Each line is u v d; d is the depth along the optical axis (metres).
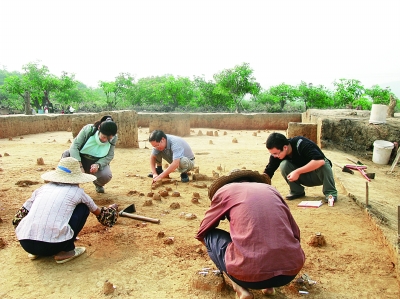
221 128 19.66
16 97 45.97
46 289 3.17
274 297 3.08
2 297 3.04
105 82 40.19
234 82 30.91
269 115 19.36
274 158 5.18
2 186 6.37
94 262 3.66
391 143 9.95
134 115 10.96
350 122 10.82
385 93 36.31
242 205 2.77
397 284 3.31
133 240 4.17
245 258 2.61
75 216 3.66
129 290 3.17
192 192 6.20
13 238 4.18
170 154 6.62
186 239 4.23
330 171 5.60
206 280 3.20
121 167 8.23
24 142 12.95
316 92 35.56
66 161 3.79
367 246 4.10
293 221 2.94
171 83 37.56
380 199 5.79
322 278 3.41
